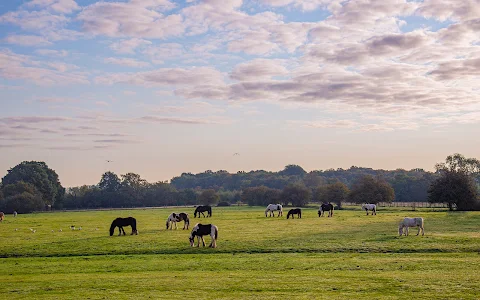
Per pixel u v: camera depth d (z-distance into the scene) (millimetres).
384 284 19938
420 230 43344
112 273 24703
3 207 131500
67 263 28531
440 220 57875
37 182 155375
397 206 119688
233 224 56125
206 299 17859
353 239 36531
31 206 133500
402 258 27438
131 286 20688
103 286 20844
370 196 113188
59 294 19375
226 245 35250
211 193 172000
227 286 20281
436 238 35344
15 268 27016
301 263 26391
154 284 20984
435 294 17938
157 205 182125
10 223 68750
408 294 18078
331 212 74875
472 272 22328
